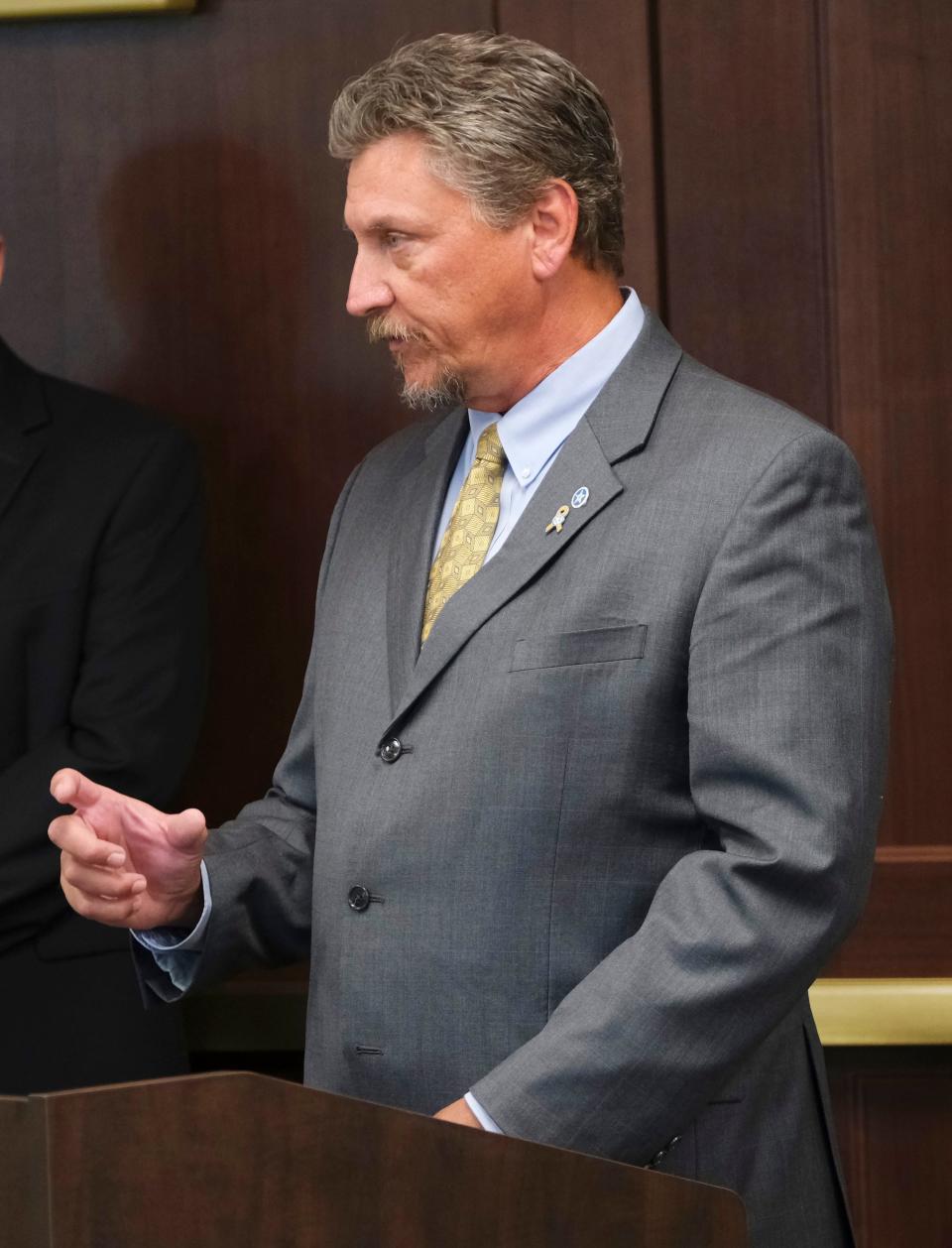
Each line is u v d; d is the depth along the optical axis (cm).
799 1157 441
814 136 699
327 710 477
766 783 396
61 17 727
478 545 466
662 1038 383
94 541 655
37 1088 629
